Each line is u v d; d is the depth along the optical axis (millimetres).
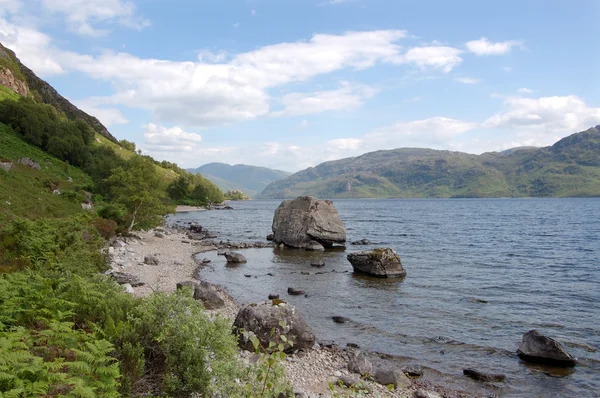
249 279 31594
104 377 6797
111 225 39906
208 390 8023
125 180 47531
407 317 22047
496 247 51969
